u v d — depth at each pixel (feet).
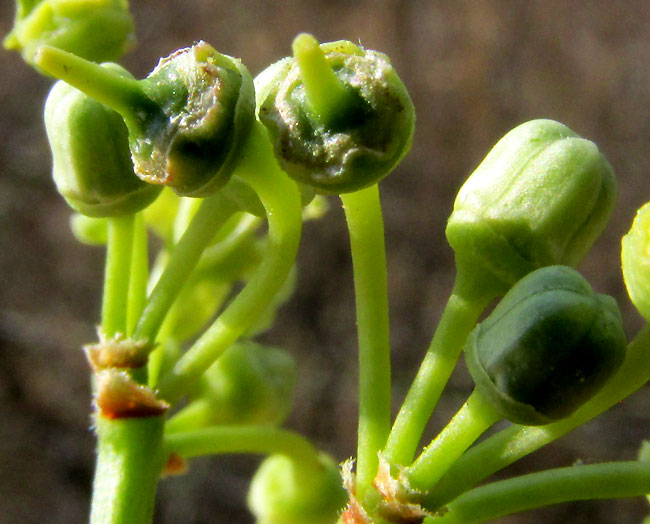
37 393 0.29
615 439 0.26
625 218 0.31
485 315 0.27
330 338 0.30
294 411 0.29
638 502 0.27
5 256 0.30
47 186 0.31
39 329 0.30
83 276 0.31
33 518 0.28
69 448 0.29
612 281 0.30
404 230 0.31
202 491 0.28
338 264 0.31
